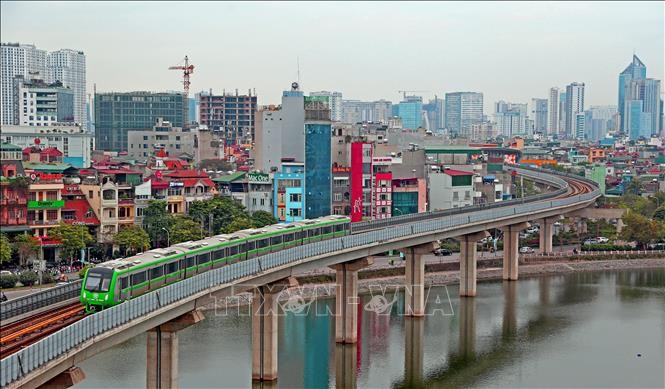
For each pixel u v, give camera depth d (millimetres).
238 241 140875
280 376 141000
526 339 168875
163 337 113312
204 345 155375
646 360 154500
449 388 137000
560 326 180250
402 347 161625
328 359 152125
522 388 137375
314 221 170250
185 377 136125
